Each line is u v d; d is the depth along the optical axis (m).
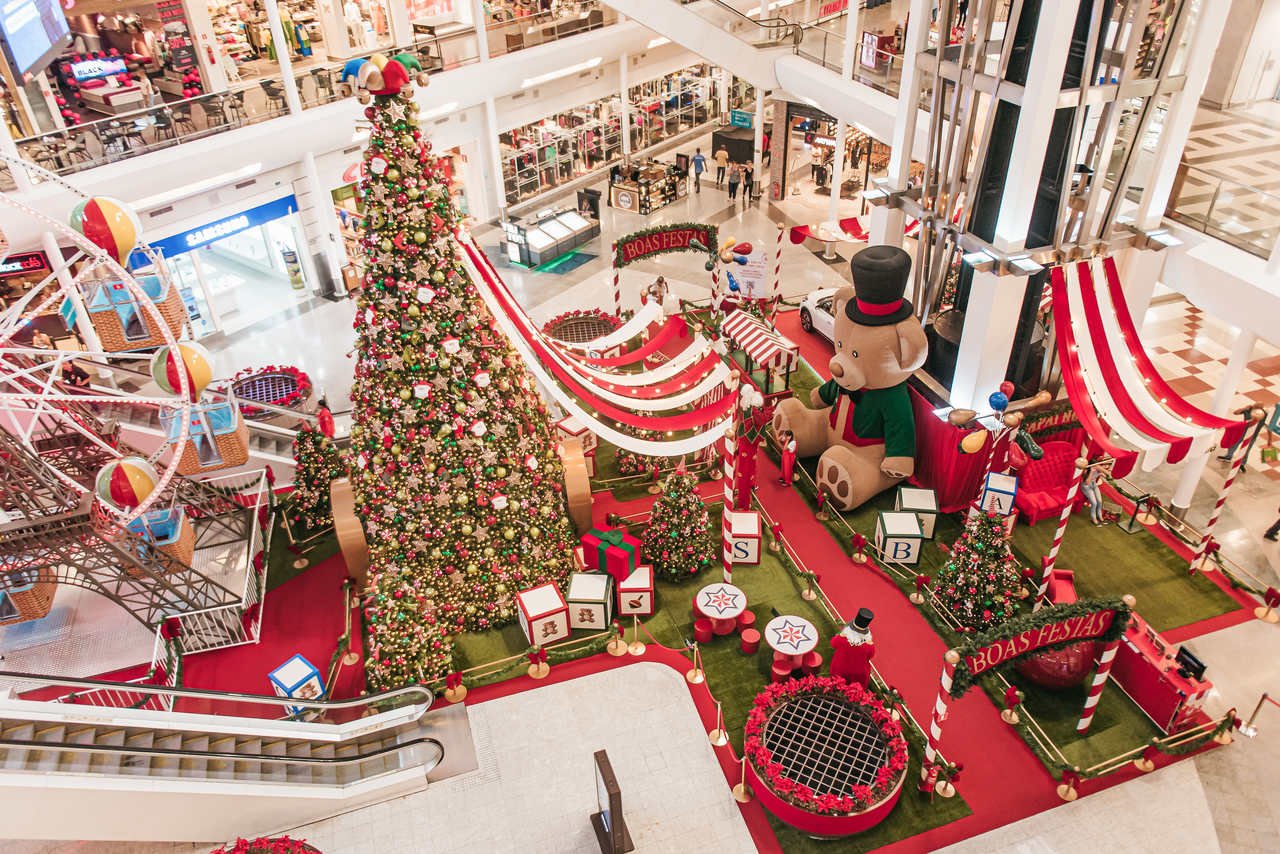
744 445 12.48
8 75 15.37
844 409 13.48
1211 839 8.78
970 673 8.10
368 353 10.27
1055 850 8.71
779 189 23.61
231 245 21.77
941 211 12.81
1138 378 11.50
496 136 22.27
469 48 20.94
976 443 11.24
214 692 8.81
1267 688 10.23
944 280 13.29
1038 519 12.73
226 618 11.30
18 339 15.09
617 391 12.71
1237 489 13.34
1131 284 12.14
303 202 18.88
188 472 11.96
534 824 9.20
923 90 13.16
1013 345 12.69
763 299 17.62
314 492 13.01
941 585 11.34
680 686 10.61
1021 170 10.77
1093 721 9.94
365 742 9.91
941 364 13.30
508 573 11.48
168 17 18.59
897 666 10.72
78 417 12.23
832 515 13.02
